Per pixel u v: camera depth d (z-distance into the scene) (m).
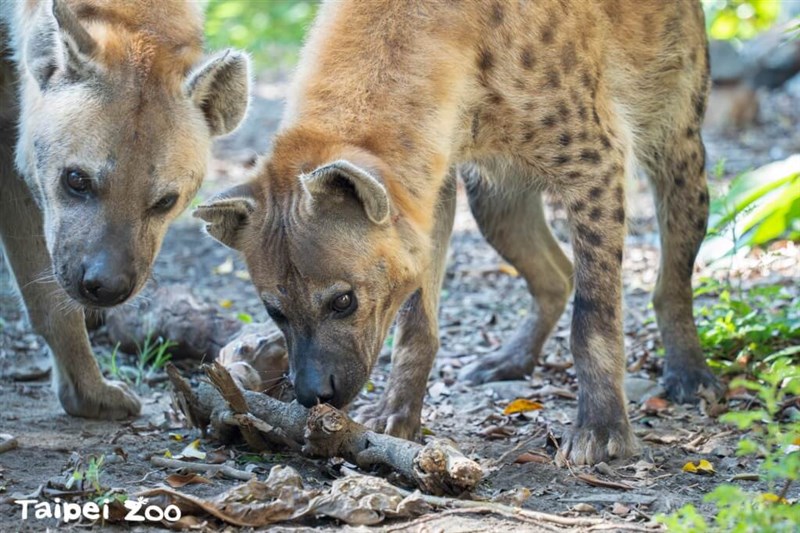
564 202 9.37
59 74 8.68
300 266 7.94
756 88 21.47
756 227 11.99
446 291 14.53
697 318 12.20
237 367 9.13
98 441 9.14
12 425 9.55
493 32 8.96
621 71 10.05
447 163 8.88
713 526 7.17
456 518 7.21
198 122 8.90
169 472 8.23
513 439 9.37
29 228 9.66
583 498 7.88
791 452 8.41
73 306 9.56
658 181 10.79
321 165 8.06
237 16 30.19
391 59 8.66
